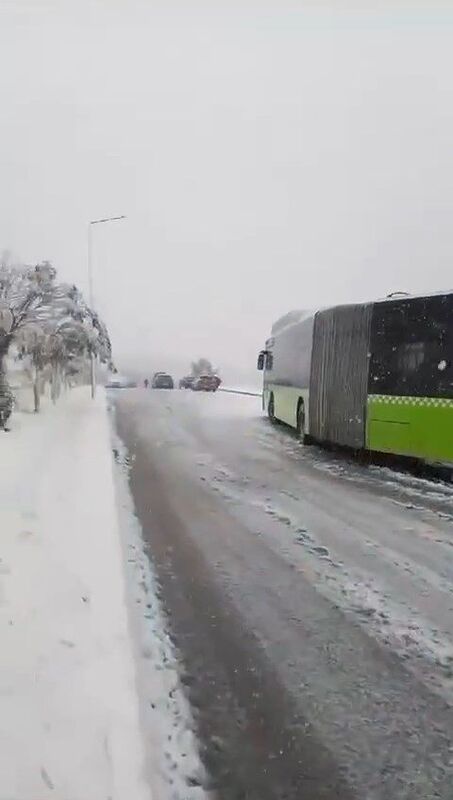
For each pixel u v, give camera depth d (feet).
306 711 14.64
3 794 11.14
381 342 48.47
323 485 41.04
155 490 37.88
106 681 14.84
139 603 20.40
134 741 12.78
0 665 15.31
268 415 87.86
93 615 18.39
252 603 20.79
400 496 37.91
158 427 74.02
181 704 14.75
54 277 77.82
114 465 46.09
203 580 22.79
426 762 12.92
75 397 115.14
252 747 13.30
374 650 17.63
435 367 43.47
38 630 17.21
